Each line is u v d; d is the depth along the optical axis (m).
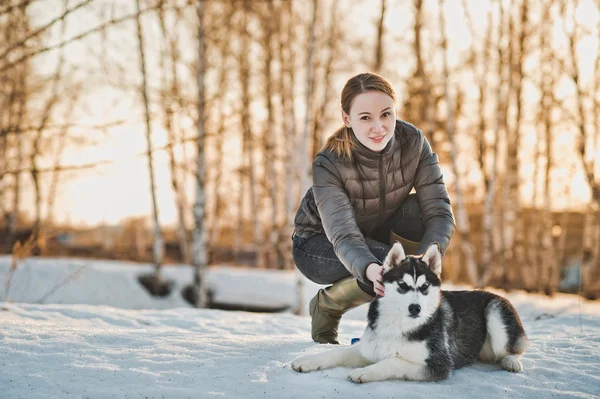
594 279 16.84
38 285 13.13
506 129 17.16
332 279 4.46
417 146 4.14
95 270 14.49
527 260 19.03
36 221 18.31
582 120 15.52
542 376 3.65
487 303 4.01
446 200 4.24
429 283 3.53
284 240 18.75
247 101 18.81
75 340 4.13
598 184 16.11
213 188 22.02
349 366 3.64
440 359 3.46
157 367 3.55
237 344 4.18
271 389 3.21
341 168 4.01
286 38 18.53
